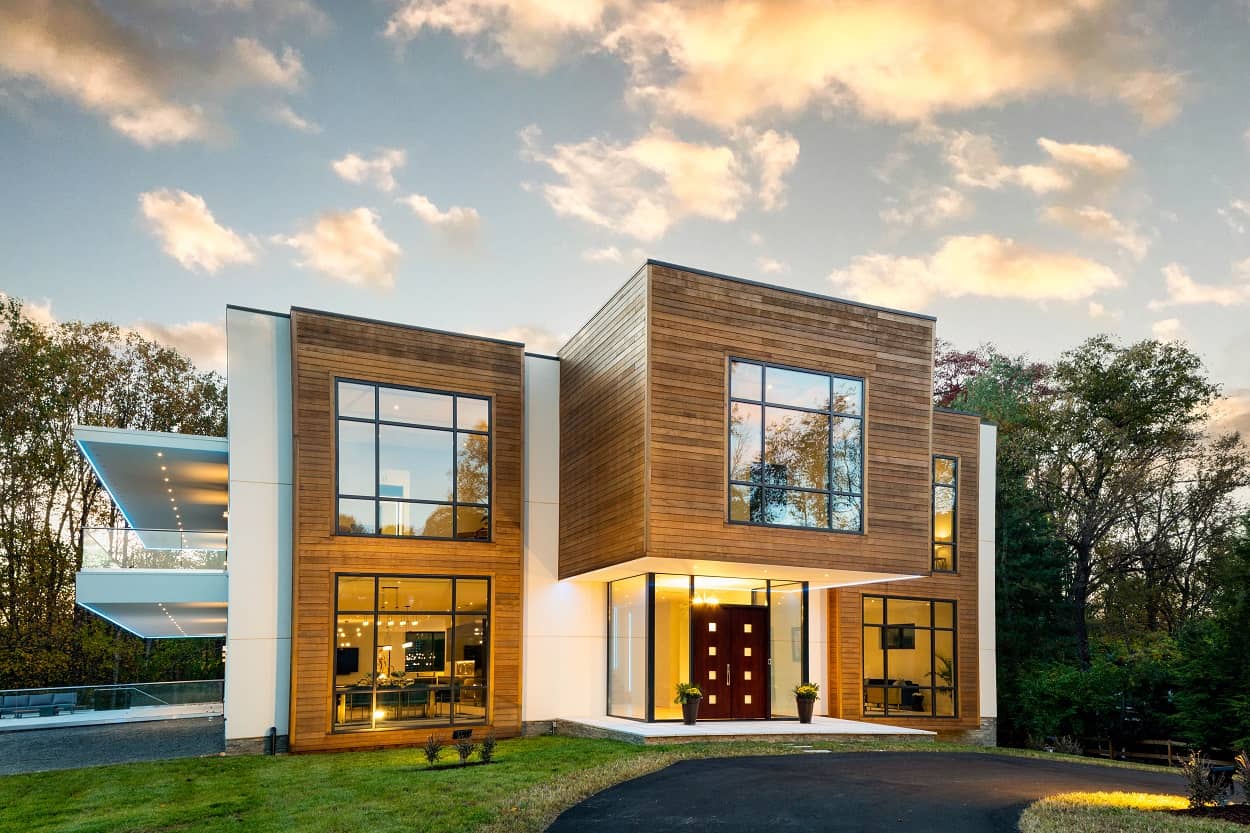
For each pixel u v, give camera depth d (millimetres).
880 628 20688
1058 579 29406
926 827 8562
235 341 16328
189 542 18547
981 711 21688
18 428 31969
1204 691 19953
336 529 16250
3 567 32156
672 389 14742
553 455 18688
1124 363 32312
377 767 13016
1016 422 33156
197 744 17594
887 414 16812
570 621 18234
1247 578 20188
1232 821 8938
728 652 17500
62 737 19734
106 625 34000
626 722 16688
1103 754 22359
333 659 15828
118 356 33969
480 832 8641
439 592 17047
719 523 14836
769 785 10625
